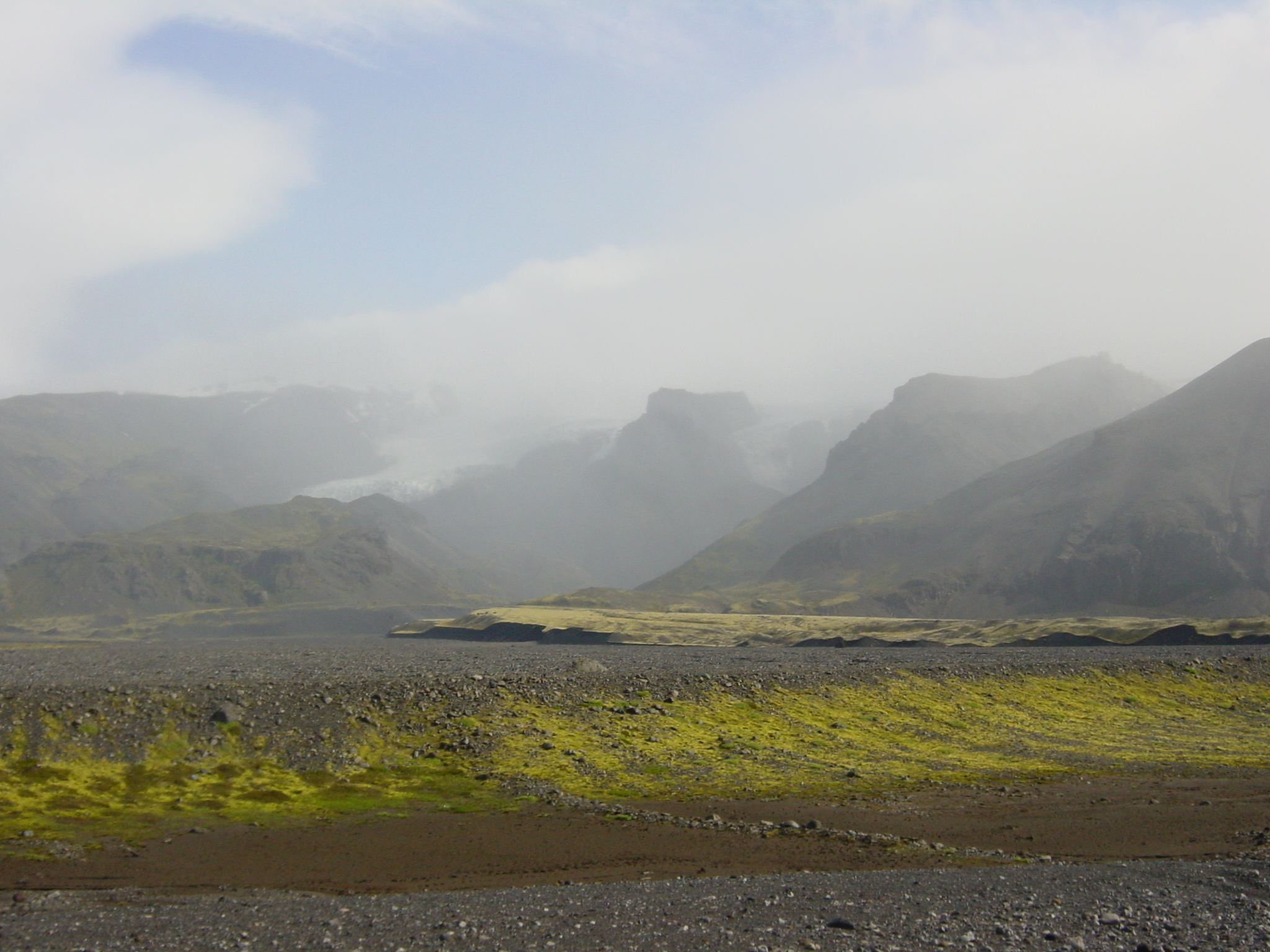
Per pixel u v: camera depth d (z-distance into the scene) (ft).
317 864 161.17
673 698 308.81
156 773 219.61
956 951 100.37
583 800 209.97
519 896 132.87
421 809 201.57
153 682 304.91
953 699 340.18
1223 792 219.20
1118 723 322.96
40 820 186.39
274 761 232.12
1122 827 182.70
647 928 112.98
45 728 233.35
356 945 109.70
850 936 106.83
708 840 175.01
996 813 198.80
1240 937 101.96
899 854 161.68
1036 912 114.83
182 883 149.18
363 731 253.85
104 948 109.70
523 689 300.61
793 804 207.72
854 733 292.40
